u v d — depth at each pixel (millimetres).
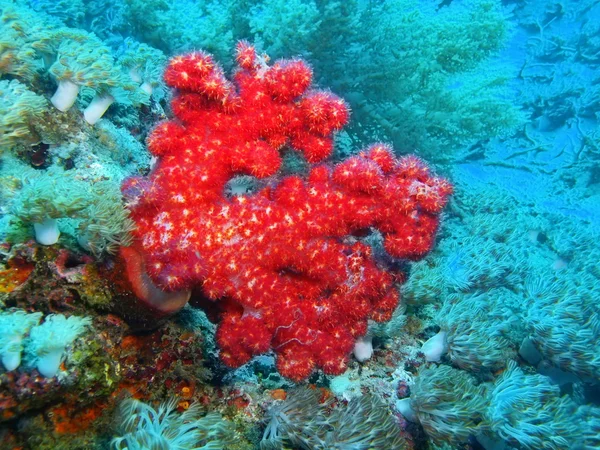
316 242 353
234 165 347
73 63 384
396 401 426
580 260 705
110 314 343
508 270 535
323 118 346
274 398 402
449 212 809
